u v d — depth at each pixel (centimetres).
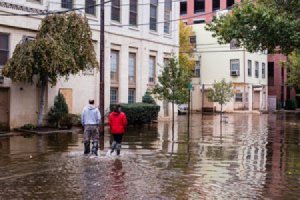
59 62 2330
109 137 2205
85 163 1405
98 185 1078
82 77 2911
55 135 2302
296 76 4891
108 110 3025
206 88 5444
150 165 1377
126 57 3309
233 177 1202
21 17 2478
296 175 1241
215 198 964
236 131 2667
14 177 1174
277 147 1878
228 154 1647
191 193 1008
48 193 996
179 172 1262
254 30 1839
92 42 2838
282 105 6475
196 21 6144
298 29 1750
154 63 3659
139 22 3453
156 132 2541
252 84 5591
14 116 2469
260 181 1152
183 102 2753
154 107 3206
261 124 3322
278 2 1861
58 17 2466
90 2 2981
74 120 2628
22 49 2331
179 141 2072
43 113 2602
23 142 1980
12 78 2333
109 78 3125
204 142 2044
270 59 6500
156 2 3662
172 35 3878
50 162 1422
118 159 1493
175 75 2723
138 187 1060
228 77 5381
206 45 5472
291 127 3031
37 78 2573
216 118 4044
